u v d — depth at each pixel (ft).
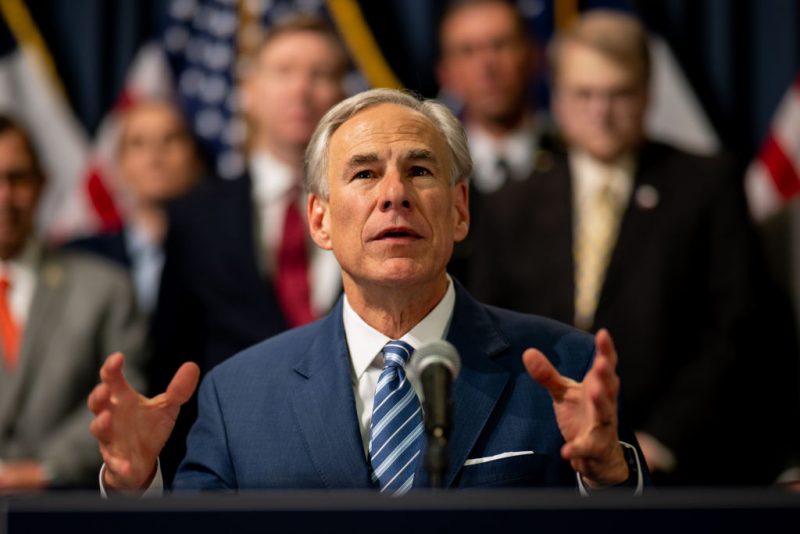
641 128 18.35
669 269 17.30
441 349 8.83
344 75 19.34
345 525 7.07
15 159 19.80
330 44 19.24
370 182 10.56
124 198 21.95
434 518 7.07
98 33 22.77
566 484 10.18
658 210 17.66
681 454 16.56
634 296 17.17
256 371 11.04
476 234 17.93
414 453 10.12
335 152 10.78
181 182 21.66
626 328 17.04
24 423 18.75
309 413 10.50
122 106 22.58
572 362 10.73
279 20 21.45
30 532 7.13
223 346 17.70
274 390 10.83
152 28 22.68
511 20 20.74
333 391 10.53
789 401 18.33
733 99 21.53
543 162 20.24
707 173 17.95
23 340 19.13
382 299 10.61
